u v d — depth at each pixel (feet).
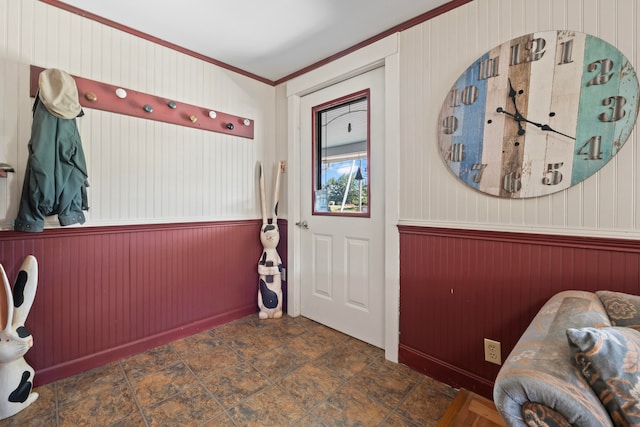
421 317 5.80
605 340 2.27
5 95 4.92
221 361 6.11
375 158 6.68
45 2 5.25
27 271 4.77
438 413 4.68
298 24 6.07
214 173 7.73
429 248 5.67
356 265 7.13
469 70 5.06
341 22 5.99
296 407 4.78
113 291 6.12
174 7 5.54
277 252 9.02
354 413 4.66
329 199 7.79
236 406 4.78
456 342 5.36
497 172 4.81
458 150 5.22
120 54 6.10
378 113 6.61
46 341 5.36
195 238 7.41
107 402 4.84
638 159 3.75
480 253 5.07
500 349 4.88
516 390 2.32
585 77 4.05
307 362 6.09
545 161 4.38
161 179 6.77
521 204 4.64
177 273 7.09
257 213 8.76
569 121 4.17
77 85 5.56
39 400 4.87
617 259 3.92
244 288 8.48
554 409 2.16
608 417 2.12
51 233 5.36
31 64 5.12
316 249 8.12
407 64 5.87
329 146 7.79
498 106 4.77
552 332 2.86
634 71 3.74
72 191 5.06
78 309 5.70
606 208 3.97
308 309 8.39
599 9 3.95
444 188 5.44
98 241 5.92
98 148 5.85
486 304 5.02
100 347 5.97
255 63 7.84
